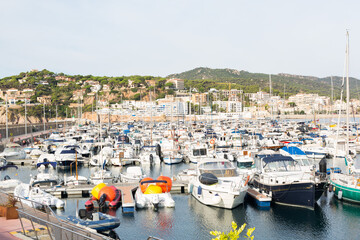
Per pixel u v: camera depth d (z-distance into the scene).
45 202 23.25
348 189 25.16
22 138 73.88
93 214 16.69
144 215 23.08
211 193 24.28
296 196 23.69
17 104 188.62
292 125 99.00
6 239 11.80
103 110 157.38
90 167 44.00
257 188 27.02
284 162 27.66
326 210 23.86
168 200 24.73
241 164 34.53
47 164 42.56
